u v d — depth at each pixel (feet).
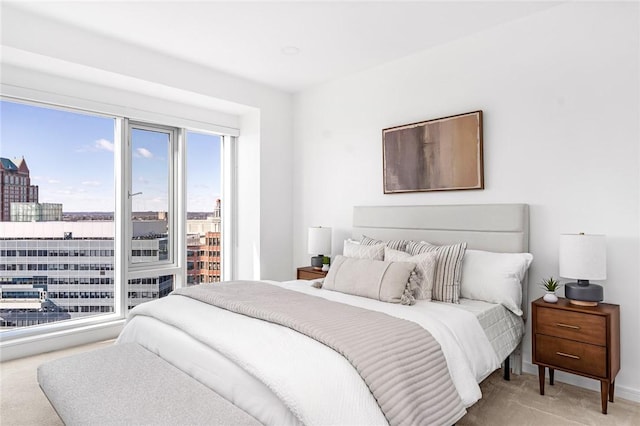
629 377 7.91
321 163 14.29
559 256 8.53
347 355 5.11
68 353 10.36
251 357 5.13
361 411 4.59
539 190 9.10
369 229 12.30
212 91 12.76
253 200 14.58
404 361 5.35
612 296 8.11
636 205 7.84
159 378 5.64
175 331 6.72
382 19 9.43
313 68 12.66
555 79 8.88
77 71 10.39
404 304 8.01
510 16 9.32
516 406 7.53
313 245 12.94
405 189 11.53
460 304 8.34
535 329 8.06
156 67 11.39
